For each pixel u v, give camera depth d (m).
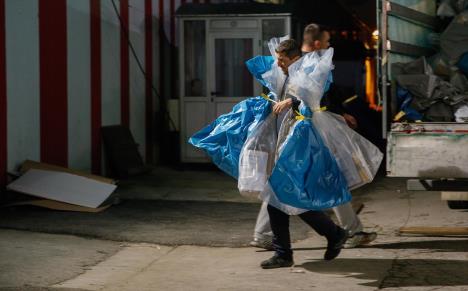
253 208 8.84
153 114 13.04
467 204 8.52
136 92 12.32
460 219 7.95
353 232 6.56
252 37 12.56
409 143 6.52
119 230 7.43
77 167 10.39
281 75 5.92
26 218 7.93
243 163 5.77
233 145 6.00
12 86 8.87
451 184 6.57
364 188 10.58
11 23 8.81
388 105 7.02
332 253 5.88
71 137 10.23
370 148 5.90
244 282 5.48
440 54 7.69
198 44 12.73
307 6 15.56
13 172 8.81
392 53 7.21
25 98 9.13
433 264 5.96
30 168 8.92
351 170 5.79
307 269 5.85
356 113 15.05
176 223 7.84
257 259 6.28
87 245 6.84
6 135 8.77
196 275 5.74
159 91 13.28
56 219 7.89
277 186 5.53
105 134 11.05
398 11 7.18
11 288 5.29
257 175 5.72
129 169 11.19
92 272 5.88
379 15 6.91
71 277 5.69
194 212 8.52
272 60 6.11
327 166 5.61
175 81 14.06
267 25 12.54
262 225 6.62
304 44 6.35
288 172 5.52
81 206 8.42
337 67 18.42
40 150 9.48
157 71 13.21
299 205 5.52
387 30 6.94
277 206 5.68
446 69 7.56
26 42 9.12
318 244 6.83
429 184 6.61
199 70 12.76
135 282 5.54
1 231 7.32
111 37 11.35
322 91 5.73
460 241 6.84
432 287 5.27
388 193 10.06
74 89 10.27
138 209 8.65
